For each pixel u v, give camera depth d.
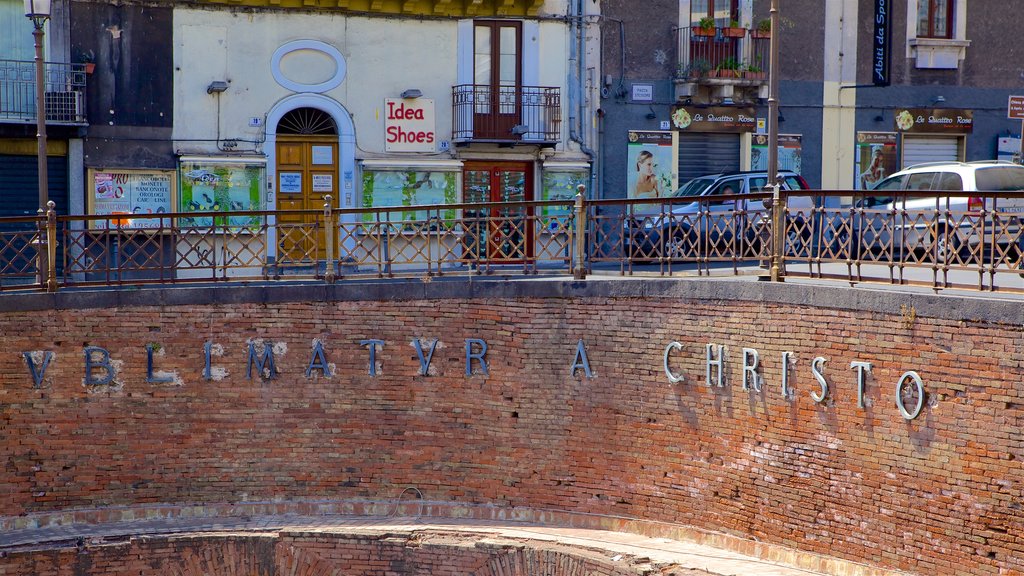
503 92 26.12
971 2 29.03
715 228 14.67
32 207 23.84
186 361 16.30
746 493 13.94
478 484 16.00
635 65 26.92
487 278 16.17
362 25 25.31
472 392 16.00
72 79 23.59
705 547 14.25
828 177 28.30
